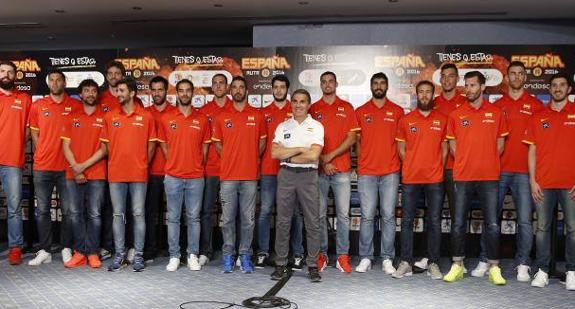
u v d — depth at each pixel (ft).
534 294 14.70
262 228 17.75
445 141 16.40
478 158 15.76
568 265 15.44
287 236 16.14
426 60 19.74
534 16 20.85
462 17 21.16
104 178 17.24
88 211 17.37
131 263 17.87
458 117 16.01
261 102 20.51
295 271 17.16
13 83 17.95
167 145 17.01
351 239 20.24
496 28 21.70
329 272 17.10
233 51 20.52
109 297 13.98
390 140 16.96
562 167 15.43
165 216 20.56
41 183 17.63
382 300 13.97
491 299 14.15
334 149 17.11
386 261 17.12
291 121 16.12
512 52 19.35
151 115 16.98
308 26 22.56
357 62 20.04
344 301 13.87
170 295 14.21
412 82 19.84
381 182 17.08
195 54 20.62
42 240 17.85
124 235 17.06
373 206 17.15
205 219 18.19
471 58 19.52
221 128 16.80
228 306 13.32
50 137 17.52
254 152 16.78
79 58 21.15
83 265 17.54
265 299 13.80
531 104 16.88
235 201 16.84
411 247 16.67
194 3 19.63
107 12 21.09
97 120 17.39
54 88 17.48
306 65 20.29
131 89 16.58
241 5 19.83
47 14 21.52
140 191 16.80
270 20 22.20
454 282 15.92
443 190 16.43
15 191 17.53
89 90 17.10
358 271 17.07
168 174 16.88
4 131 17.38
